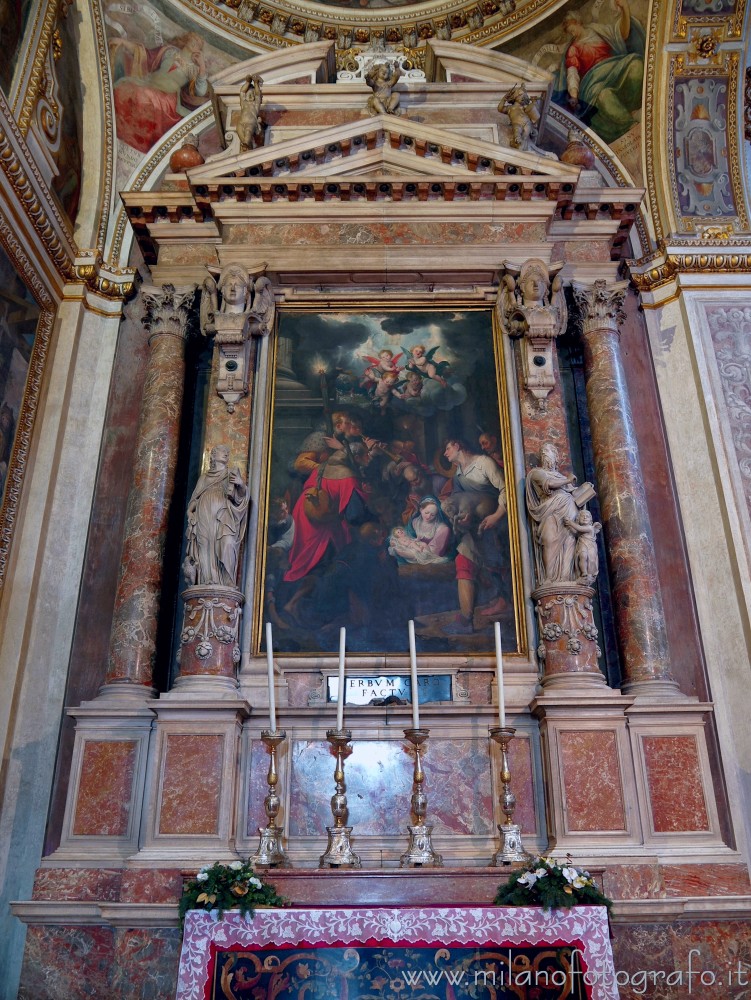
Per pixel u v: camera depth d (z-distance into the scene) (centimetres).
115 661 590
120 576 620
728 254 753
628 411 676
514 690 576
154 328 696
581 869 457
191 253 717
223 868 439
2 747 583
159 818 520
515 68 788
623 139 820
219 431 645
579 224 720
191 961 414
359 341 701
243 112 735
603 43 828
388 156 713
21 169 637
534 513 611
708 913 515
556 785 529
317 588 614
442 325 705
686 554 665
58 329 711
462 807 544
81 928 523
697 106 803
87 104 783
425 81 845
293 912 420
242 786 547
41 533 643
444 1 890
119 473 684
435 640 597
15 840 571
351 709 562
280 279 699
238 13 855
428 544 628
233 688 565
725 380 709
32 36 686
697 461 689
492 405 676
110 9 784
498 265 688
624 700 543
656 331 744
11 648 608
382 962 414
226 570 589
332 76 827
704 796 547
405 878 463
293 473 652
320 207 698
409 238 696
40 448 670
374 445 663
